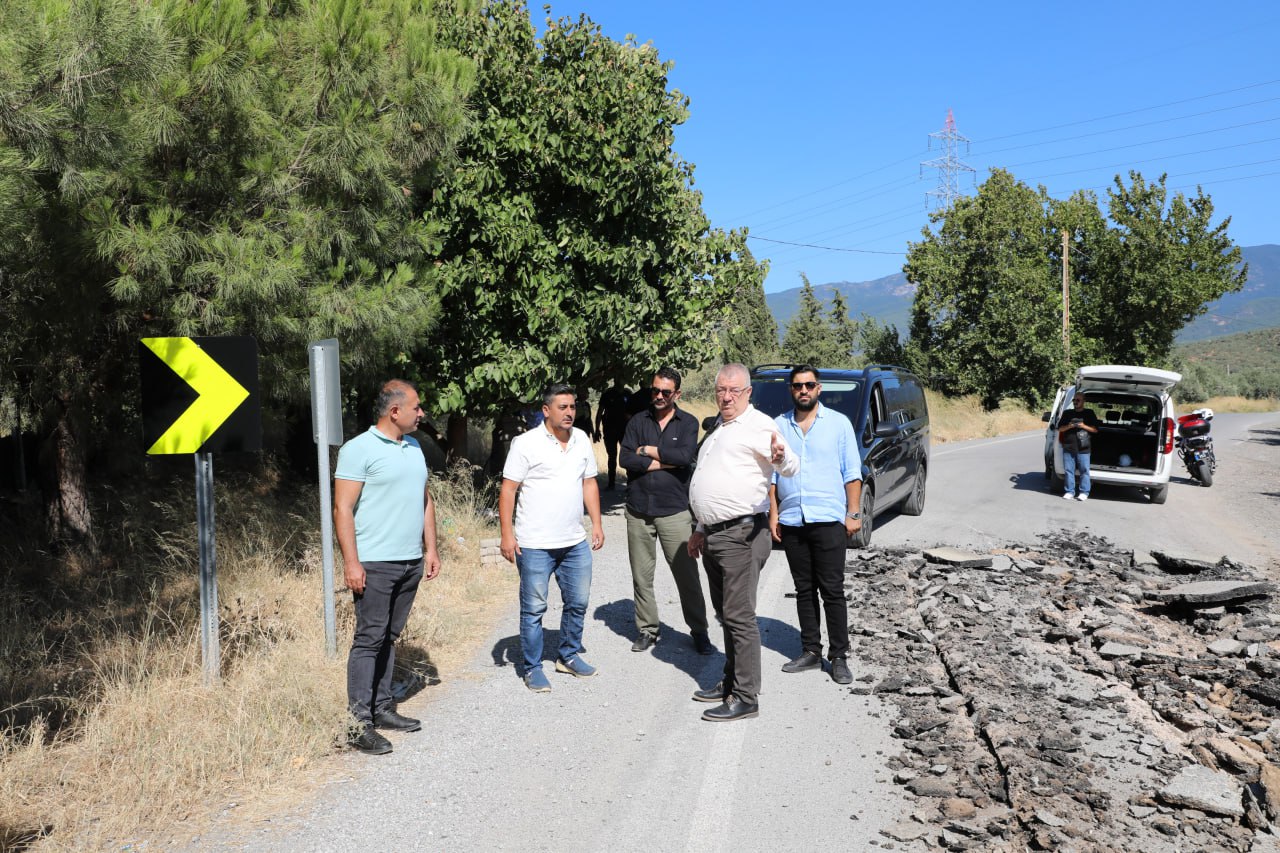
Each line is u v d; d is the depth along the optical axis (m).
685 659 6.20
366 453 4.76
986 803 4.04
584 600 5.83
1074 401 14.34
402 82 7.33
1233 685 5.50
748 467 5.09
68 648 5.92
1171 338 49.44
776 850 3.65
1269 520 12.63
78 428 7.65
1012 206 43.97
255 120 6.53
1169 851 3.62
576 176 10.79
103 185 5.62
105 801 3.98
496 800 4.10
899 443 11.16
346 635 6.23
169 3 5.80
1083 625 6.74
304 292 7.00
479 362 11.10
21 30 4.48
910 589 7.91
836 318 47.69
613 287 11.53
